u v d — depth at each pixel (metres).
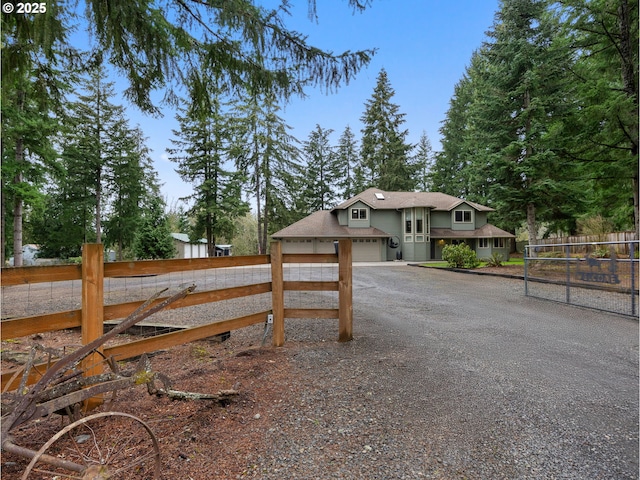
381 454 1.80
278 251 3.73
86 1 3.33
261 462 1.73
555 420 2.15
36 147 13.71
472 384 2.70
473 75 30.69
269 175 26.67
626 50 9.48
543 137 11.86
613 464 1.71
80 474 1.44
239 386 2.64
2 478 1.59
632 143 9.34
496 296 7.36
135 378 1.72
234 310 5.90
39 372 2.04
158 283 10.01
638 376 2.87
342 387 2.64
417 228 24.09
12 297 7.43
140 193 23.94
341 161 38.06
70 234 23.53
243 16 3.90
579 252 12.92
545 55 12.88
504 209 15.39
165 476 1.61
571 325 4.71
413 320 5.05
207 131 23.72
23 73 4.18
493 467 1.70
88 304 2.35
